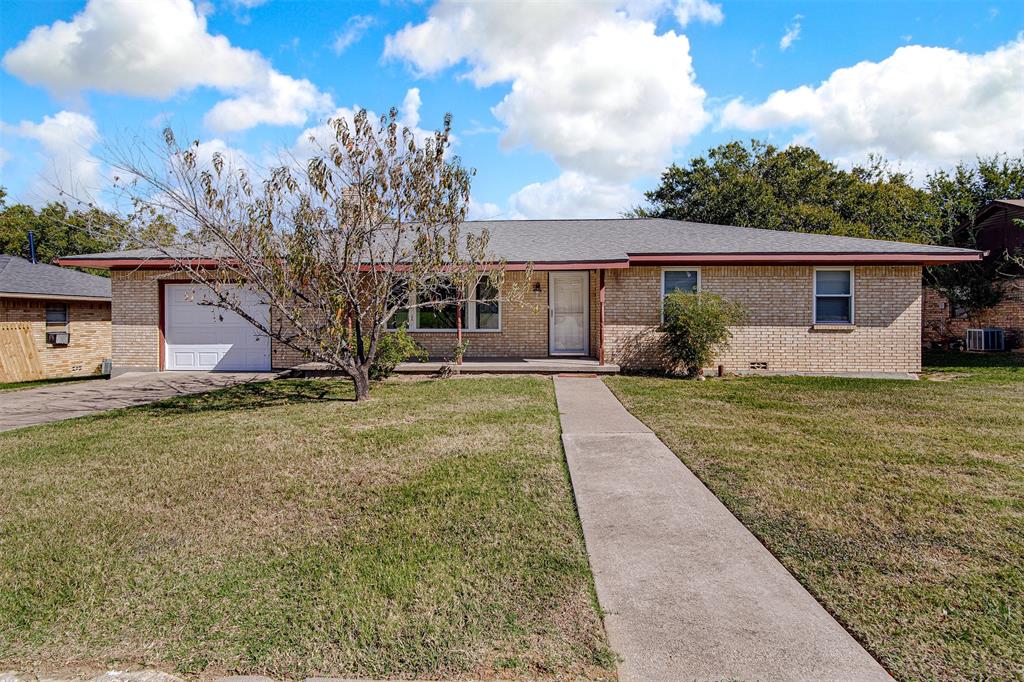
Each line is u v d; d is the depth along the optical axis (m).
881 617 2.91
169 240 8.48
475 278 9.48
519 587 3.22
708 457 5.77
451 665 2.56
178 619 2.92
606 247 13.28
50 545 3.78
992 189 22.42
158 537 3.90
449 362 12.59
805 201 28.19
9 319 15.90
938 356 16.92
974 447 6.11
